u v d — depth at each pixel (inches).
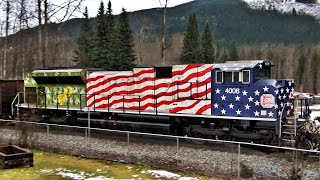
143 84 759.1
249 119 618.5
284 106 619.2
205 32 2346.2
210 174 502.3
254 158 545.3
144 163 562.9
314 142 571.8
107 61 1796.3
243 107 634.2
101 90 828.0
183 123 716.0
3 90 990.4
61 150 657.6
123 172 520.4
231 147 595.5
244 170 492.1
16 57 2153.1
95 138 723.4
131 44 1797.5
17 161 542.9
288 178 469.7
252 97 625.0
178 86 706.8
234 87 643.5
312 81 3400.6
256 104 620.7
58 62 2041.1
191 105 689.6
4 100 992.2
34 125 774.5
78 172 521.7
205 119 678.5
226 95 652.1
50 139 725.9
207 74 671.8
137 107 765.9
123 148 640.4
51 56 1526.8
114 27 1893.5
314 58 3545.8
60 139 722.2
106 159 597.0
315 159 526.0
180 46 2407.7
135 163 568.1
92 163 576.7
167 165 545.0
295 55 4146.2
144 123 737.6
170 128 716.0
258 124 623.5
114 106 803.4
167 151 607.2
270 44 5078.7
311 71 3442.4
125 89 788.0
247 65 631.2
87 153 631.2
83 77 855.7
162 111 728.3
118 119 791.7
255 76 634.2
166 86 724.7
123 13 1785.2
